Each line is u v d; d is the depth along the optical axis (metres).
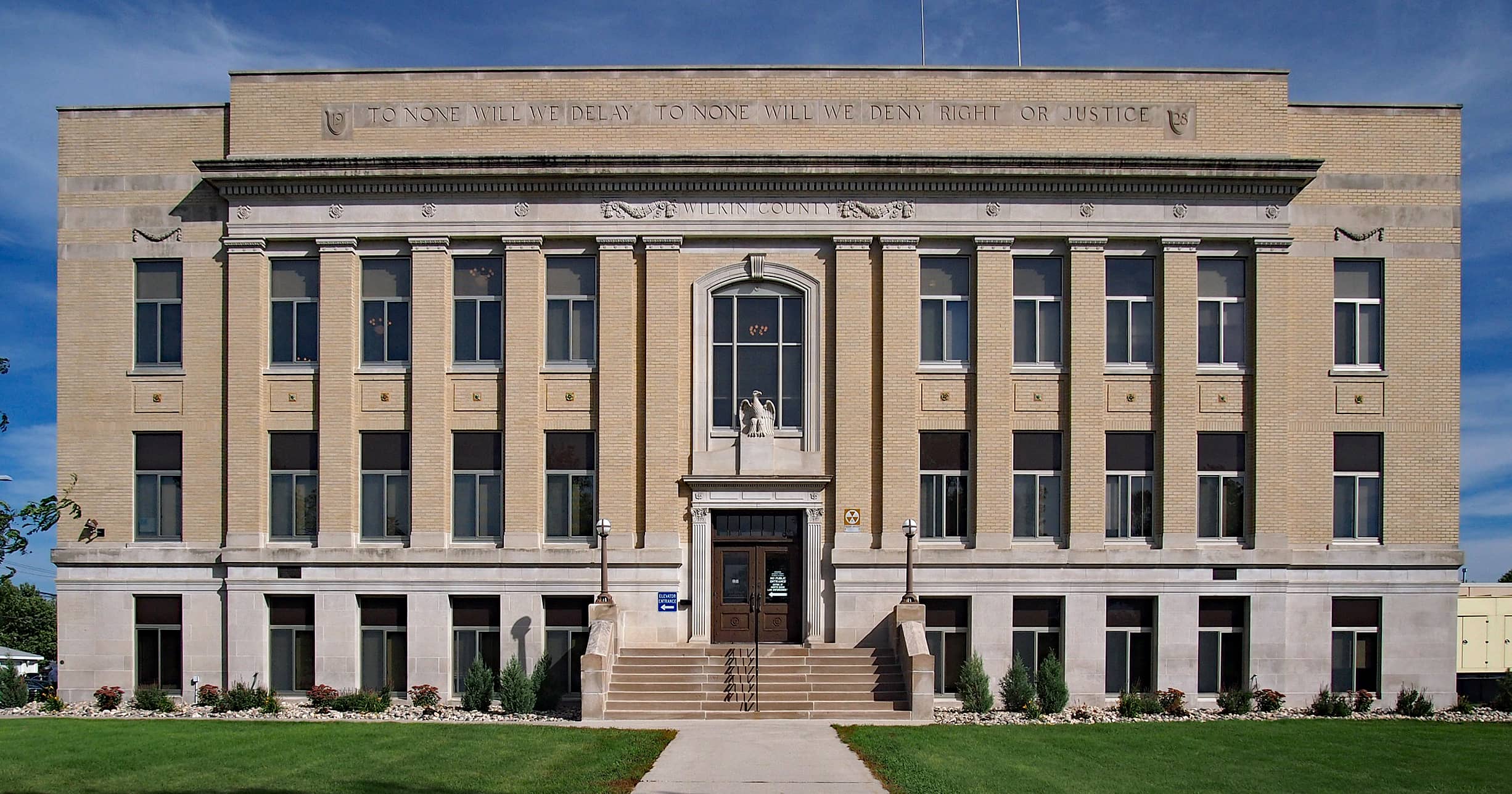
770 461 27.64
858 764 19.12
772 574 27.91
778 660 26.19
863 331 27.84
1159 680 27.27
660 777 17.89
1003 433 27.73
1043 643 27.55
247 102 28.50
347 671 27.28
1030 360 28.20
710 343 28.08
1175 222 27.95
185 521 28.05
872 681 25.61
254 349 28.08
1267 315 27.88
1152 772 19.02
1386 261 28.33
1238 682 27.59
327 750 20.05
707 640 27.31
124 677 27.86
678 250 27.98
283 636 27.77
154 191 28.64
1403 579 27.88
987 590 27.34
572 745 20.72
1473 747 21.80
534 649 27.22
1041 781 18.02
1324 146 28.50
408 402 28.02
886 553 27.39
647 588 27.33
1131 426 27.89
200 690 27.05
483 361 28.20
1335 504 28.22
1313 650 27.64
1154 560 27.39
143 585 27.89
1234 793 17.61
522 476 27.59
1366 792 17.88
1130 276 28.31
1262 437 27.67
